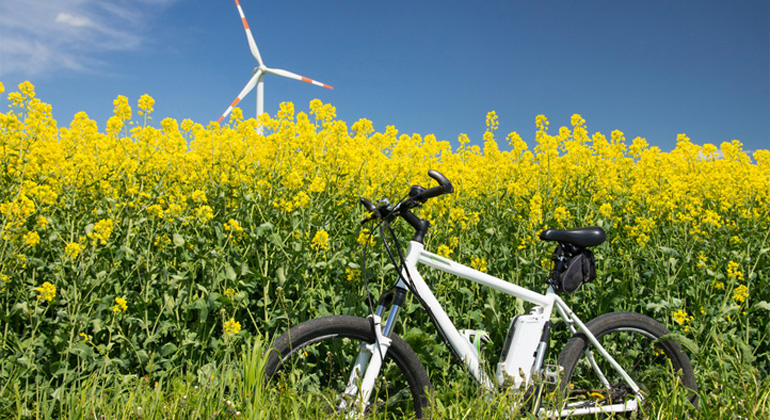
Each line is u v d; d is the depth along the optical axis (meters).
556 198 5.03
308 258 3.03
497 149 6.79
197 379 2.63
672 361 2.69
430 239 3.67
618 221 4.40
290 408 2.17
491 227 4.18
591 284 3.46
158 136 5.14
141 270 3.00
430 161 6.03
